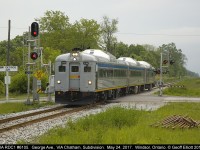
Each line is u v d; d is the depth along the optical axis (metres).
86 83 37.59
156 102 41.91
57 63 38.03
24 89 64.06
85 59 37.66
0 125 23.16
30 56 36.06
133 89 61.31
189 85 115.94
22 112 31.16
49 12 103.44
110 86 44.16
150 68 77.44
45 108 34.75
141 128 19.00
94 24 100.62
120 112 22.98
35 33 34.03
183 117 21.59
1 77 71.00
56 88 38.00
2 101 45.06
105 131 18.08
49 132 18.77
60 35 100.38
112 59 45.59
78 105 39.22
